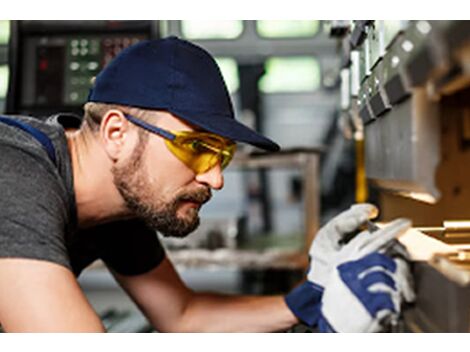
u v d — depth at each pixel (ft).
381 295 2.71
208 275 12.72
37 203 3.14
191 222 3.75
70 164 3.65
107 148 3.60
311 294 3.82
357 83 4.04
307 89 13.39
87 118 3.77
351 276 2.85
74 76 8.14
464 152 2.59
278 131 13.52
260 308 4.41
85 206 3.86
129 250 4.65
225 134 3.38
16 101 8.09
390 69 2.63
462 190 2.69
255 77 13.33
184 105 3.48
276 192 13.20
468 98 2.51
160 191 3.59
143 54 3.57
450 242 3.21
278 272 11.87
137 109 3.52
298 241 10.28
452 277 2.27
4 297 2.94
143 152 3.54
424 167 2.23
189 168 3.57
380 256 2.86
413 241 3.15
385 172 3.02
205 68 3.61
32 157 3.30
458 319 2.22
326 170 13.47
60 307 2.90
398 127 2.60
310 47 13.16
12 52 8.06
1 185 3.10
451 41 1.88
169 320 4.68
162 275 4.77
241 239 10.18
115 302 11.76
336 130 13.43
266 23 13.15
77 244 4.61
